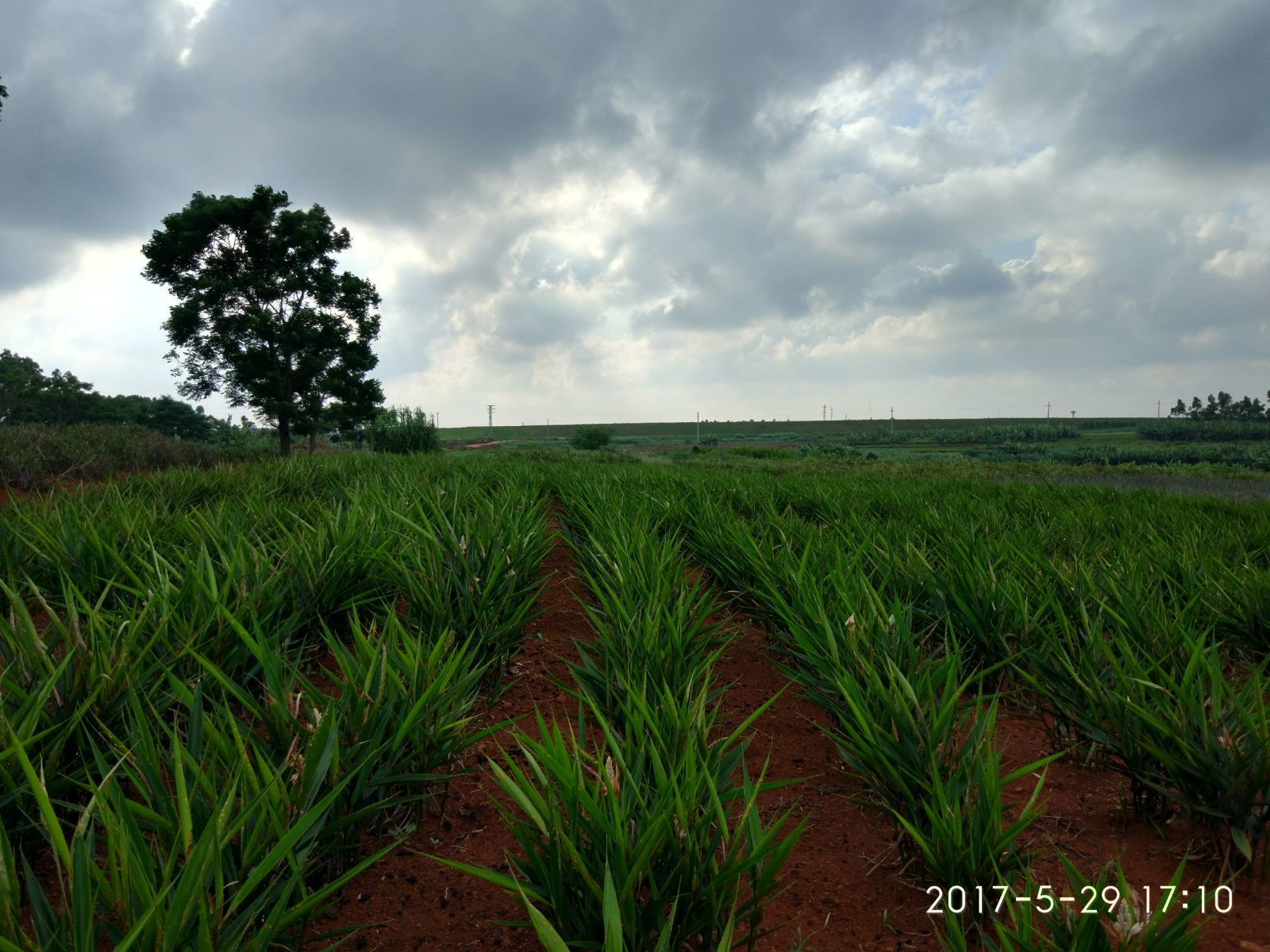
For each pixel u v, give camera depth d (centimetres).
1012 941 181
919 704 261
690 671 316
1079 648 331
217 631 313
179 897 139
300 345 3359
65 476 1280
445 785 278
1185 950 166
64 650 332
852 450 6938
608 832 181
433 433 4694
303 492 987
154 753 203
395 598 432
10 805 213
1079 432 11069
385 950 201
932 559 531
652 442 12388
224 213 3269
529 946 203
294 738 228
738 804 262
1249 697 266
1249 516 932
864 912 219
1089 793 290
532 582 509
